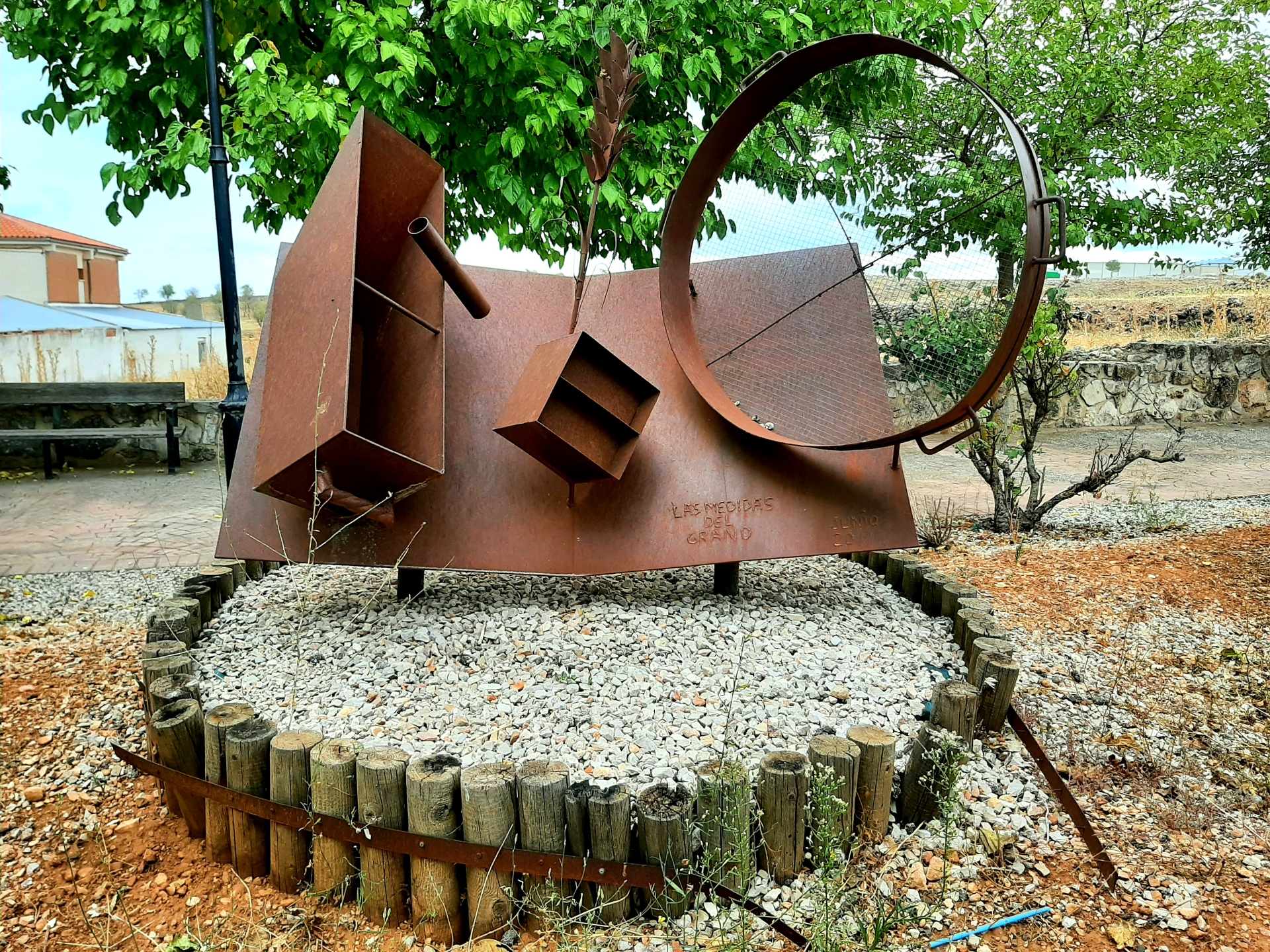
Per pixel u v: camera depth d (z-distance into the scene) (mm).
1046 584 6082
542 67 7180
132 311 31719
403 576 4672
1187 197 12219
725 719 3328
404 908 2734
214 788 2922
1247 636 5031
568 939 2518
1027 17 11562
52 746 3832
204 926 2680
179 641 3988
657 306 4902
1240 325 18047
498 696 3525
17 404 11469
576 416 3922
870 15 7785
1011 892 2730
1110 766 3516
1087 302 22125
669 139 7965
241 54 6395
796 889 2707
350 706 3465
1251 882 2814
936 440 13289
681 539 4324
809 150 6250
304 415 3502
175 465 11531
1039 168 3330
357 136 3811
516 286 4926
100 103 7359
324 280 3654
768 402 4645
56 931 2697
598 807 2574
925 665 3922
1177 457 7773
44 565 6926
